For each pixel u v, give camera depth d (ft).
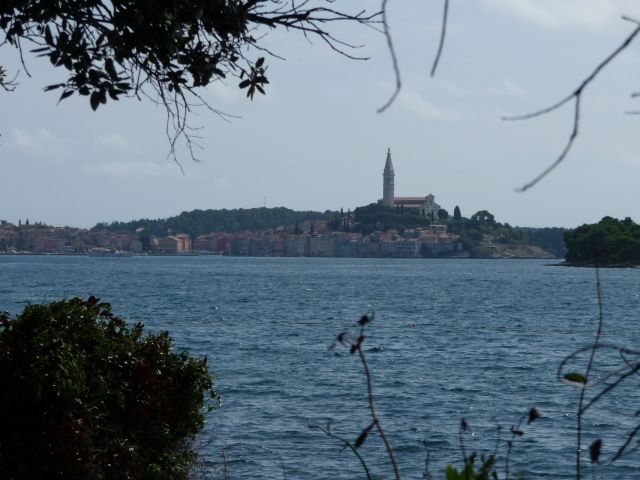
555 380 248.52
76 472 79.51
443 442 165.37
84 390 82.79
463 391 229.66
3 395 80.69
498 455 154.61
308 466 145.18
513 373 267.18
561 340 394.11
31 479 78.69
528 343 376.89
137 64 63.77
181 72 65.05
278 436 167.02
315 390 226.79
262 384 236.43
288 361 294.46
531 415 45.14
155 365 92.38
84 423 82.28
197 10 60.59
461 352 334.03
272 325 463.01
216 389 225.97
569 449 158.30
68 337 86.84
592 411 192.34
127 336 95.25
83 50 60.80
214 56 65.16
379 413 195.83
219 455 148.05
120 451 84.12
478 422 185.68
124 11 60.59
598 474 140.15
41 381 80.07
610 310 628.28
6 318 87.40
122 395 86.99
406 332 425.69
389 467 146.72
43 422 80.02
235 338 385.29
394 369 274.77
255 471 140.26
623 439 165.17
